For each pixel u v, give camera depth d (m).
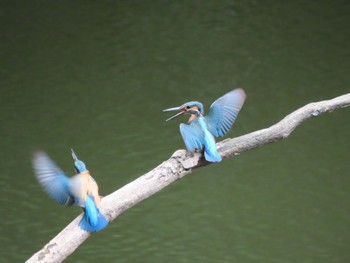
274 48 19.98
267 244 13.33
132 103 17.67
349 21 21.27
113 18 21.66
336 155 15.72
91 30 21.03
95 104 17.67
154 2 22.62
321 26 21.08
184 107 6.98
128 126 16.80
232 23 21.36
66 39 20.59
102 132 16.52
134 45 20.28
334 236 13.44
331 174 15.12
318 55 19.61
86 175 6.13
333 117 17.36
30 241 13.28
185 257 13.06
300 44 20.19
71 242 6.05
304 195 14.55
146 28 21.12
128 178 14.75
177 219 14.21
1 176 15.10
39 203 14.45
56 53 19.91
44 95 18.03
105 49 20.11
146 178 6.62
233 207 14.42
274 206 14.33
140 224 14.10
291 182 14.98
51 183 5.85
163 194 15.06
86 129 16.66
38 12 22.14
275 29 20.97
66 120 17.00
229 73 18.86
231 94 6.91
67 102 17.73
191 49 20.05
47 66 19.28
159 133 16.52
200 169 15.80
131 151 15.82
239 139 7.09
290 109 17.14
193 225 13.97
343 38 20.39
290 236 13.52
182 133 6.57
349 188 14.66
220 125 6.77
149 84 18.44
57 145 16.00
